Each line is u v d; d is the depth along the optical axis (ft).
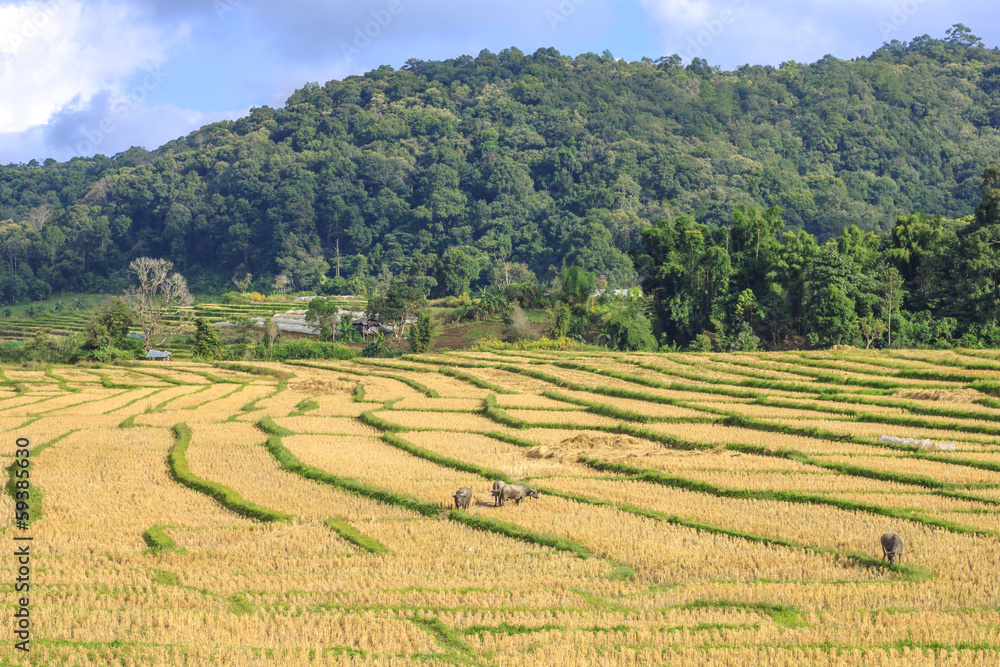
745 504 91.45
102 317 316.60
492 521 83.25
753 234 330.34
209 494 99.14
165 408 179.42
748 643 55.42
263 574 69.31
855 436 123.44
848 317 281.33
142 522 85.81
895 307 284.20
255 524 85.05
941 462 109.81
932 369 180.34
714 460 112.88
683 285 330.34
